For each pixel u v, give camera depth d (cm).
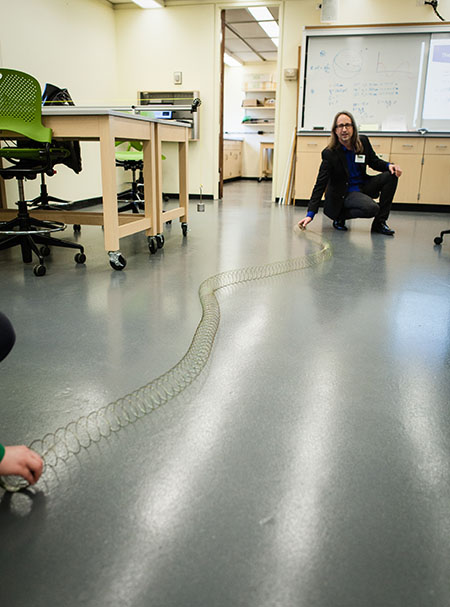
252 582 68
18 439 101
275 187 616
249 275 241
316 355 147
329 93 559
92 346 151
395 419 112
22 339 156
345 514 82
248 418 111
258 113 1099
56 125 245
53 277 234
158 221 298
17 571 70
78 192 539
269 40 881
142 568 70
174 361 140
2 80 233
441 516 82
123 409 114
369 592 67
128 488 87
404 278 241
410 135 529
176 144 637
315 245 328
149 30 606
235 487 88
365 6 541
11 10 408
